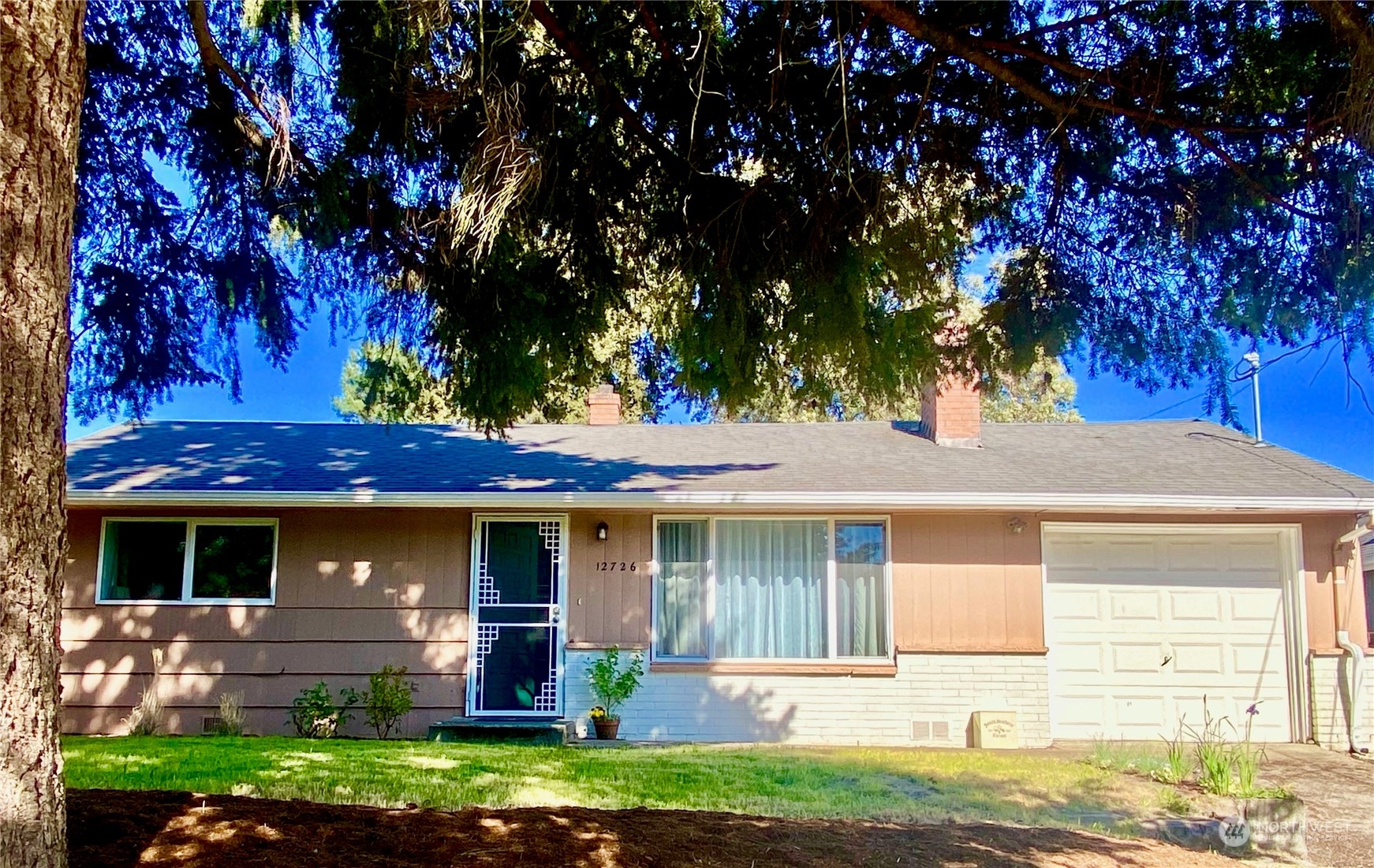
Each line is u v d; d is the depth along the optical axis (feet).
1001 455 40.68
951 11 14.65
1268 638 35.86
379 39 14.12
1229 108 14.87
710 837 15.61
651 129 16.46
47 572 9.05
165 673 34.58
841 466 38.88
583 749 27.04
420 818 15.03
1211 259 16.29
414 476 36.73
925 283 17.08
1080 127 16.06
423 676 35.09
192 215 19.52
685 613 35.96
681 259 17.17
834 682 35.01
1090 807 20.81
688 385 18.07
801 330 16.78
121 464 37.40
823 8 14.43
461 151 16.51
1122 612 36.19
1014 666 34.99
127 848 12.10
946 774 23.59
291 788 18.66
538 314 17.99
